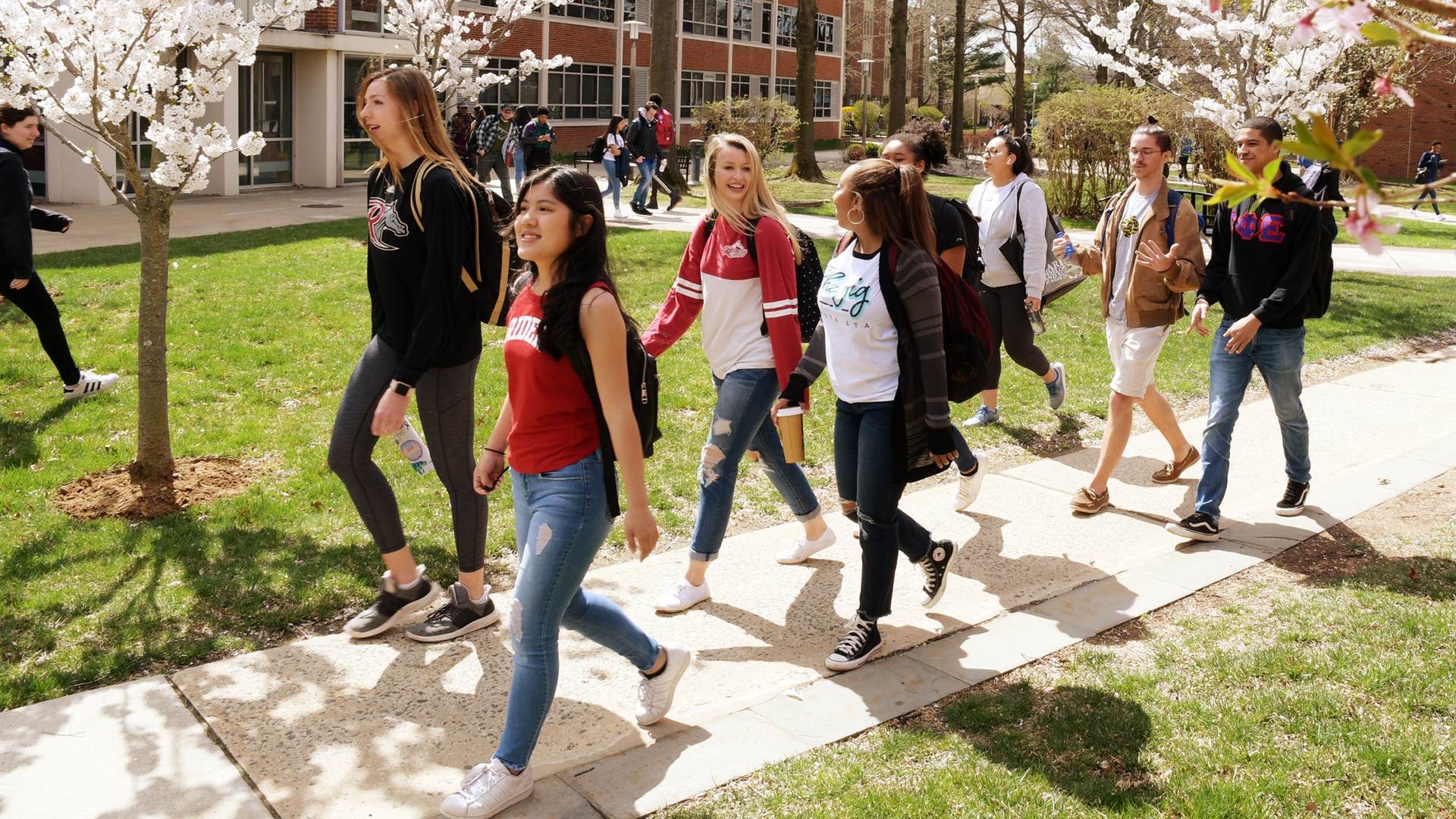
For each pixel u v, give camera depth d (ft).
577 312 9.25
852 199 12.01
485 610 13.52
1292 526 17.35
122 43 16.51
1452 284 46.44
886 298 12.07
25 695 11.50
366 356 12.85
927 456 12.30
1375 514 17.84
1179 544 16.71
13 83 16.49
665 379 26.05
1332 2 4.95
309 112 74.08
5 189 20.01
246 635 13.19
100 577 14.42
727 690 12.12
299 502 17.42
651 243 45.29
